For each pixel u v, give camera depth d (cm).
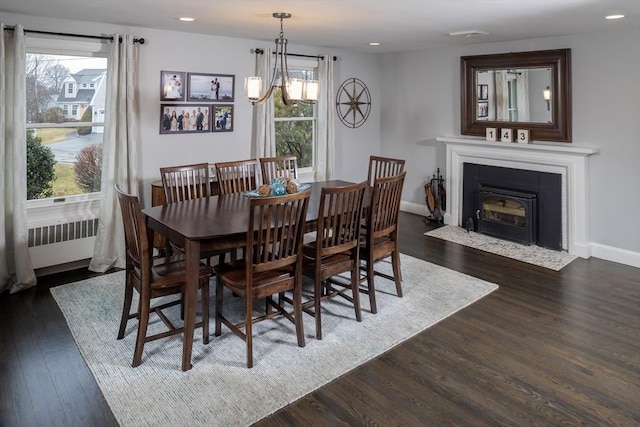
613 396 251
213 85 513
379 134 714
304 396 253
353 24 420
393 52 666
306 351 299
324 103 618
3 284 388
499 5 336
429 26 432
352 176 689
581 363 285
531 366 282
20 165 386
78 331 323
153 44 464
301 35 495
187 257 275
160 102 477
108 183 440
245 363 284
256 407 243
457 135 611
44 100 422
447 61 607
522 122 534
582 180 479
